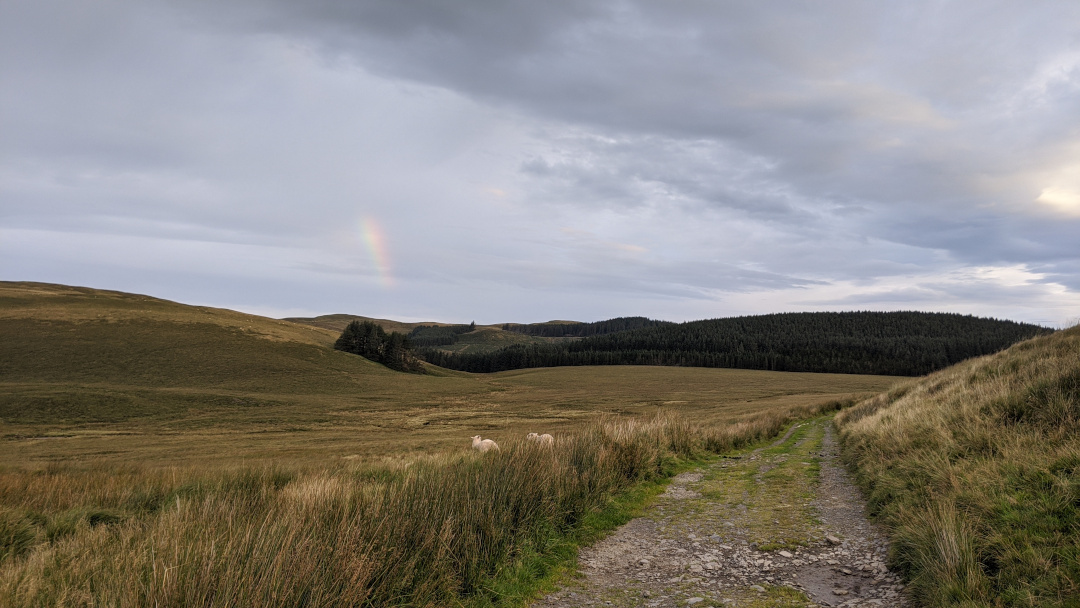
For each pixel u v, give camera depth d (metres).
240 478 9.13
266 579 3.44
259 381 72.25
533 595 4.69
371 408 59.19
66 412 46.03
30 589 3.51
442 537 4.65
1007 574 3.83
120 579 3.41
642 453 10.36
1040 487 4.90
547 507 6.43
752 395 67.12
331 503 5.27
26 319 79.69
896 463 7.84
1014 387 8.68
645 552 5.91
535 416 51.50
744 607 4.36
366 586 4.04
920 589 4.17
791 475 10.37
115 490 8.13
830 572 5.07
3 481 8.28
